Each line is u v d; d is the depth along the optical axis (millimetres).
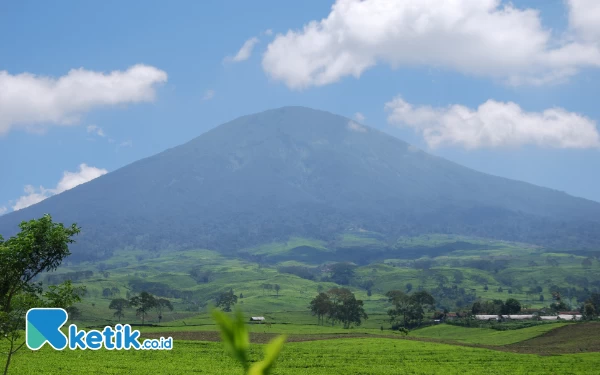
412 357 92812
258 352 92312
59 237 33031
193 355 88062
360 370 75938
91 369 67250
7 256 32125
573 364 85938
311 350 101000
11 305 33000
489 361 89438
